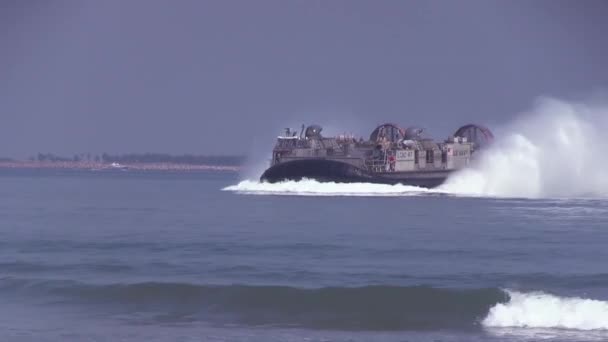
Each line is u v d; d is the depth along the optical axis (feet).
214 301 528.22
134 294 543.80
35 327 474.08
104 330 467.93
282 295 527.40
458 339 452.35
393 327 479.41
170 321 489.67
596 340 446.19
